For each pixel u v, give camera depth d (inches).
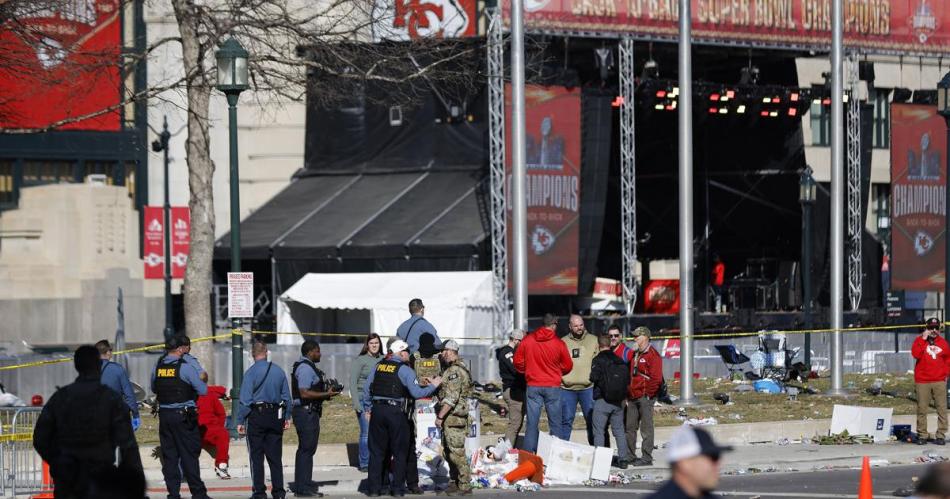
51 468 1921.8
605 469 2913.4
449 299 5452.8
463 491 2731.3
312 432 2728.8
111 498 1255.5
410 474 2743.6
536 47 5787.4
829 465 3201.3
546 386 2997.0
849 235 6806.1
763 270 7357.3
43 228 6491.1
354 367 3080.7
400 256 6058.1
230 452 3090.6
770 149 7209.6
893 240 6619.1
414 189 6579.7
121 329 6018.7
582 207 6176.2
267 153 6963.6
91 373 1904.5
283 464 3142.2
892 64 7573.8
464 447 2738.7
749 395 4397.1
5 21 4276.6
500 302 5600.4
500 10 5497.1
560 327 5900.6
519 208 4028.1
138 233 6658.5
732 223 7470.5
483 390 4394.7
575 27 5836.6
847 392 4397.1
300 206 6663.4
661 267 7165.4
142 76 6368.1
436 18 5718.5
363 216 6417.3
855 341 5876.0
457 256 5935.0
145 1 5807.1
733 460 3240.7
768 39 6363.2
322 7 5329.7
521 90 4035.4
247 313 3225.9
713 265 7431.1
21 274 6402.6
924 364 3528.5
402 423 2669.8
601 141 6190.9
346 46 4530.0
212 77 4298.7
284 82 5211.6
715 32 6250.0
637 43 6407.5
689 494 1100.5
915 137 6648.6
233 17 4313.5
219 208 6850.4
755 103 6717.5
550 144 5885.8
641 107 6555.1
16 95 5605.3
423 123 6742.1
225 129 6875.0
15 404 4015.8
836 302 4397.1
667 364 5349.4
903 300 6407.5
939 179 6702.8
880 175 7632.9
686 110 4109.3
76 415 1873.8
